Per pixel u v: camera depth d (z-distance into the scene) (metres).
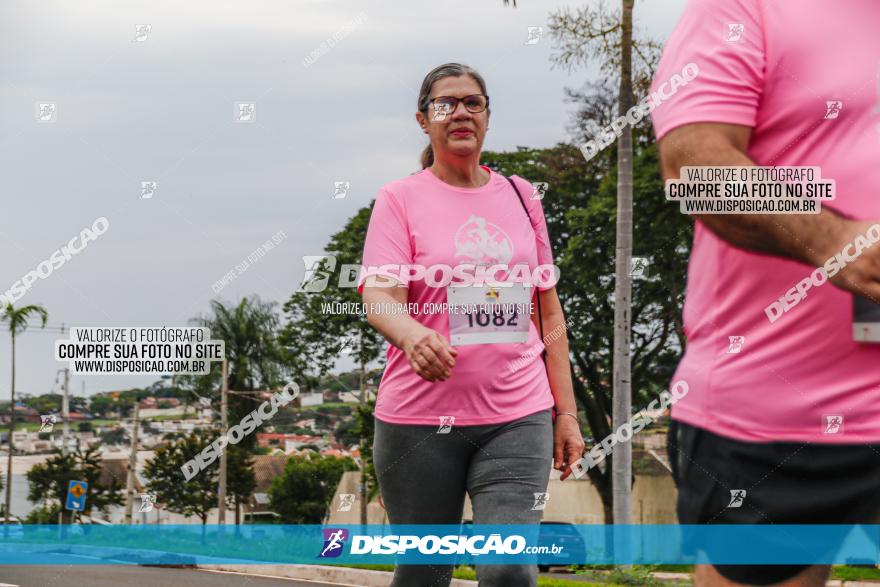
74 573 6.65
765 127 1.88
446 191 2.68
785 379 1.88
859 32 1.84
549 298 2.81
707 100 1.87
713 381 1.93
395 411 2.63
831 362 1.87
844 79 1.84
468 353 2.57
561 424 2.80
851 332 1.85
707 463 1.95
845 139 1.86
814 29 1.85
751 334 1.90
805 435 1.88
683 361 1.99
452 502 2.65
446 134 2.65
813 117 1.86
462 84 2.67
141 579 6.30
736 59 1.86
